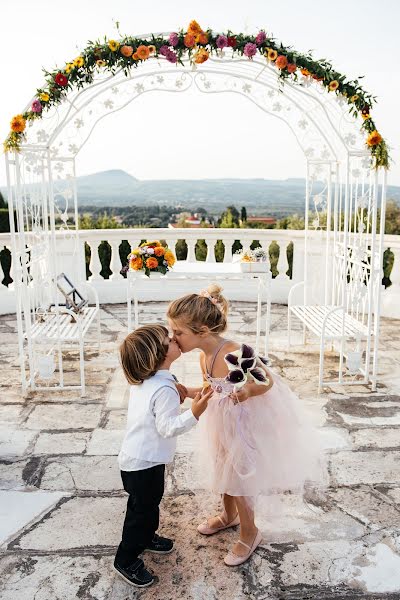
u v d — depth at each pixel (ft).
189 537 7.91
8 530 8.01
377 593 6.79
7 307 22.77
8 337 19.19
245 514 7.30
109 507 8.60
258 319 16.47
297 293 24.09
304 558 7.43
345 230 13.56
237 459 7.11
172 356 7.00
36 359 15.83
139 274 15.90
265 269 15.78
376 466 9.96
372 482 9.42
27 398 13.26
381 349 17.75
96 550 7.57
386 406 12.84
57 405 12.81
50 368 13.61
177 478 9.53
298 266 23.86
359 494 9.05
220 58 13.00
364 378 14.71
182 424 6.34
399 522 8.30
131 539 6.77
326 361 16.33
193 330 7.11
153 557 7.45
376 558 7.45
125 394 13.51
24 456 10.27
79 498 8.85
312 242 20.67
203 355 7.79
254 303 24.75
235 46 12.56
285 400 7.83
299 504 8.76
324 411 12.50
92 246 24.54
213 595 6.73
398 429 11.56
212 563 7.34
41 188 14.92
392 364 16.10
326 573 7.14
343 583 6.96
